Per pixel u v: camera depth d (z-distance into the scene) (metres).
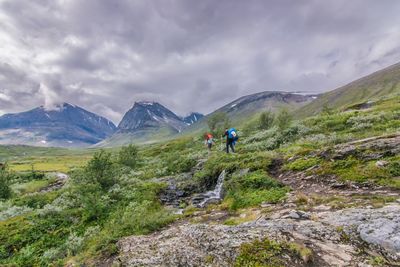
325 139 22.75
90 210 16.48
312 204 10.23
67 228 15.55
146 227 11.34
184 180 23.67
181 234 8.97
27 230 15.34
